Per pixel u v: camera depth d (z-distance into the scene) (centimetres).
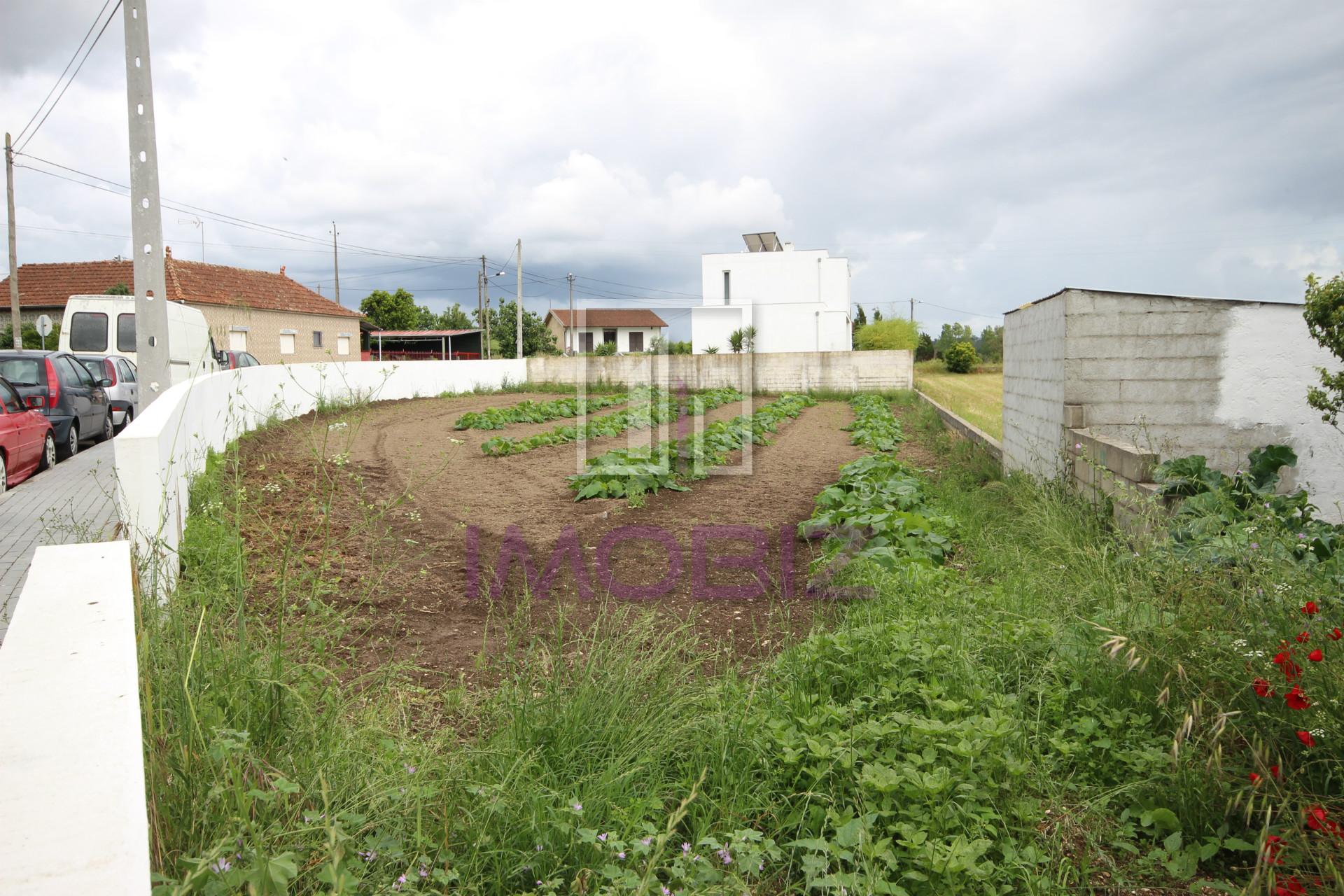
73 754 174
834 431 1788
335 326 3878
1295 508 551
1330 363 751
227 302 3228
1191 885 274
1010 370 1069
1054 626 429
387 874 243
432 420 1814
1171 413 782
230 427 1098
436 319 6022
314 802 263
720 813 298
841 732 328
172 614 338
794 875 278
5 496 845
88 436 1312
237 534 378
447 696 379
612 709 348
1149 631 373
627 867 260
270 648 346
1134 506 590
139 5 950
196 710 278
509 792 283
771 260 3344
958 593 510
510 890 257
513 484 1027
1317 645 314
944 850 263
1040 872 276
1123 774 327
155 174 973
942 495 887
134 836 151
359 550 656
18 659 214
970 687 367
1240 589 371
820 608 545
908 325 5294
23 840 148
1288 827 277
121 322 1817
